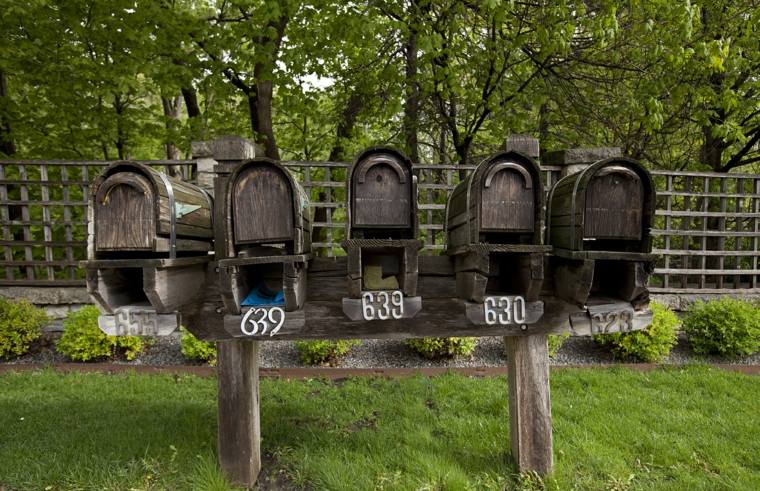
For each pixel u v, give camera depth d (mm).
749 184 6469
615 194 1939
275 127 10016
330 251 5195
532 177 1909
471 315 2018
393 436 2834
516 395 2357
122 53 5652
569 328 2244
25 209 5266
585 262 1911
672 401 3430
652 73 5559
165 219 1706
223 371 2248
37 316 4656
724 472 2453
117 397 3455
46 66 5336
